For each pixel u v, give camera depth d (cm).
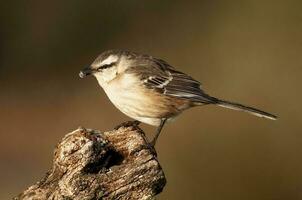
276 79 1571
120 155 845
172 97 1058
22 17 2444
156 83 1049
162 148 1420
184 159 1385
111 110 2050
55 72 2383
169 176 1369
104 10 2377
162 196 1360
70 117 2117
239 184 1354
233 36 1859
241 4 1944
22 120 2170
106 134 858
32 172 1912
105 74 1057
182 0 2222
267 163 1371
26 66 2411
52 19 2434
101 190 815
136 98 1046
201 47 1961
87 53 2384
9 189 1831
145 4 2330
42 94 2286
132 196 823
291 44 1738
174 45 2103
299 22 1819
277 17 1853
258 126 1404
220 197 1353
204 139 1413
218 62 1762
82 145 815
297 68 1606
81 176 815
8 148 2034
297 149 1379
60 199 813
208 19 2048
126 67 1052
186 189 1356
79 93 2222
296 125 1423
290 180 1359
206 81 1742
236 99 1566
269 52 1688
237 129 1404
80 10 2403
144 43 2231
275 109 1497
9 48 2428
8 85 2372
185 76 1077
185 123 1440
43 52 2412
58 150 824
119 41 2328
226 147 1390
